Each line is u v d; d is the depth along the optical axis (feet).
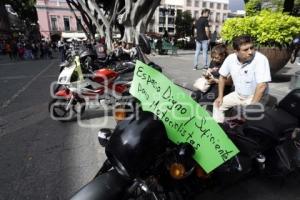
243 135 8.18
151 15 47.83
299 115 8.86
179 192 6.72
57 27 206.90
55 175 10.44
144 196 6.25
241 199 8.91
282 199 8.95
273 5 52.24
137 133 5.93
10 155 12.07
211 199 8.88
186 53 62.80
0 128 15.42
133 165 5.84
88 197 5.76
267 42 19.80
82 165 11.21
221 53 12.94
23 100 21.62
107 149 6.21
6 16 172.96
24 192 9.38
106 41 52.90
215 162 6.30
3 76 36.14
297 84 18.45
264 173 8.85
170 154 6.27
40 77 34.32
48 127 15.49
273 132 8.13
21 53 76.84
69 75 15.35
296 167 8.30
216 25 269.23
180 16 152.97
